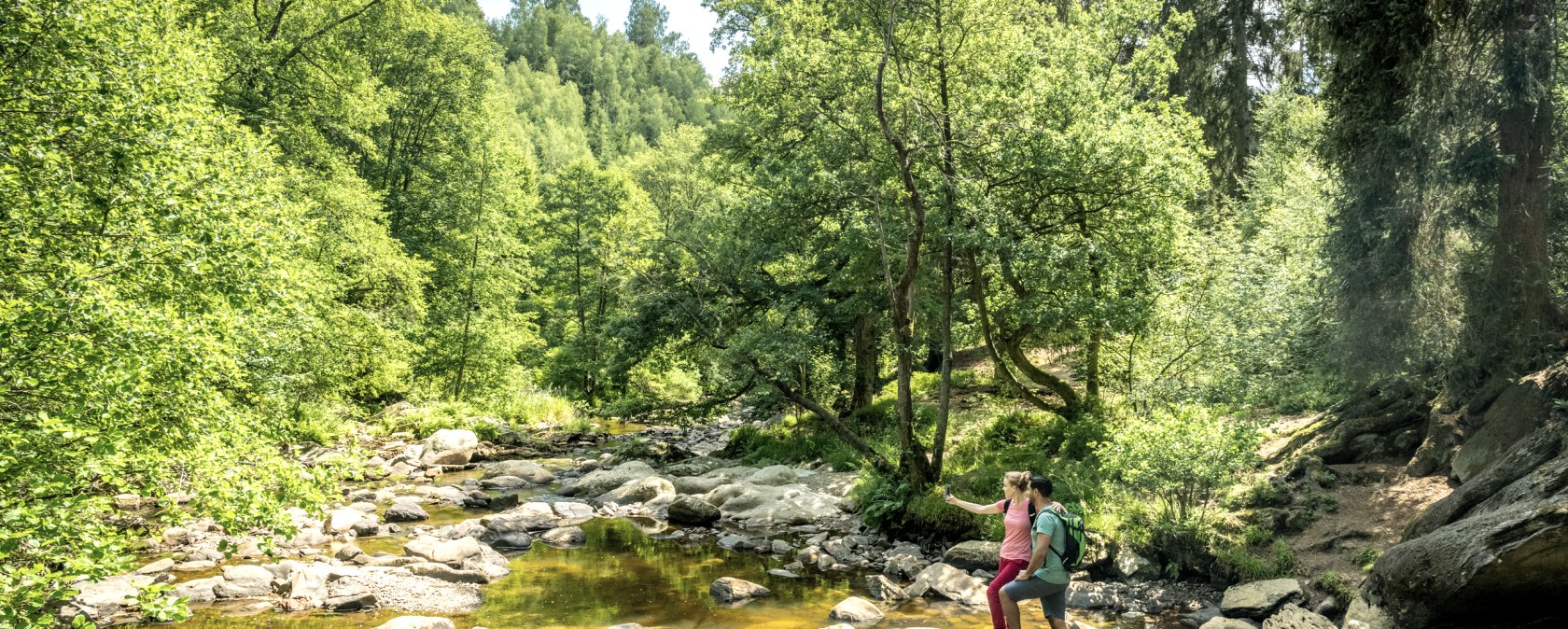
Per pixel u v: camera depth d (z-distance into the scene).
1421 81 11.89
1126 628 9.48
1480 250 11.89
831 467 19.03
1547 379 10.38
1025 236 15.14
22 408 6.30
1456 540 8.11
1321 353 13.46
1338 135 13.09
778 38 16.73
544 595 10.73
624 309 22.31
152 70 9.09
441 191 33.91
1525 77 11.00
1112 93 16.39
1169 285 15.79
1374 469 11.66
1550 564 7.52
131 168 7.83
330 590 10.25
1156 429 11.17
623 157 90.31
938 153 14.54
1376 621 8.66
